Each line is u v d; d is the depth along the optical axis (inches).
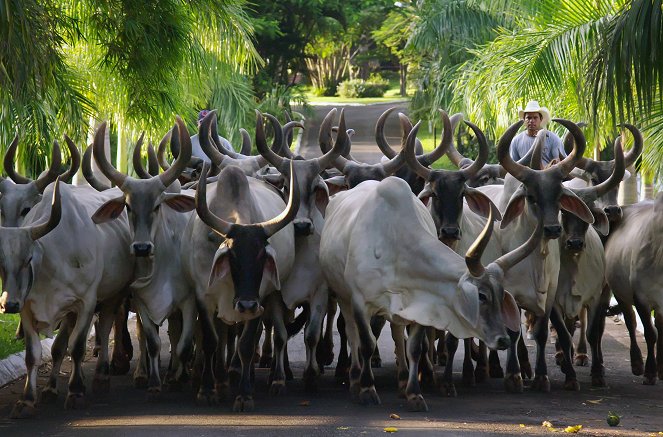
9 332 555.5
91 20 633.0
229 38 714.2
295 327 495.2
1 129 572.1
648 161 609.9
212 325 414.6
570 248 451.5
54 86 547.8
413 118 1539.1
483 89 721.6
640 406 413.4
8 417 385.1
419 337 396.2
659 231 463.2
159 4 626.5
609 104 479.2
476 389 451.8
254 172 485.1
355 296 400.8
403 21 1905.8
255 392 441.4
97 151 418.3
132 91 662.5
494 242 459.5
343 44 2610.7
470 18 1211.2
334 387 459.2
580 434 354.3
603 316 530.0
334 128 547.5
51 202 409.4
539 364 449.1
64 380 473.7
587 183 501.0
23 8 449.4
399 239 394.6
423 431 353.7
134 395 438.3
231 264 381.1
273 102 1486.2
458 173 442.3
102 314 450.9
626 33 458.6
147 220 416.2
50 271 398.6
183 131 420.8
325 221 443.2
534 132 565.9
